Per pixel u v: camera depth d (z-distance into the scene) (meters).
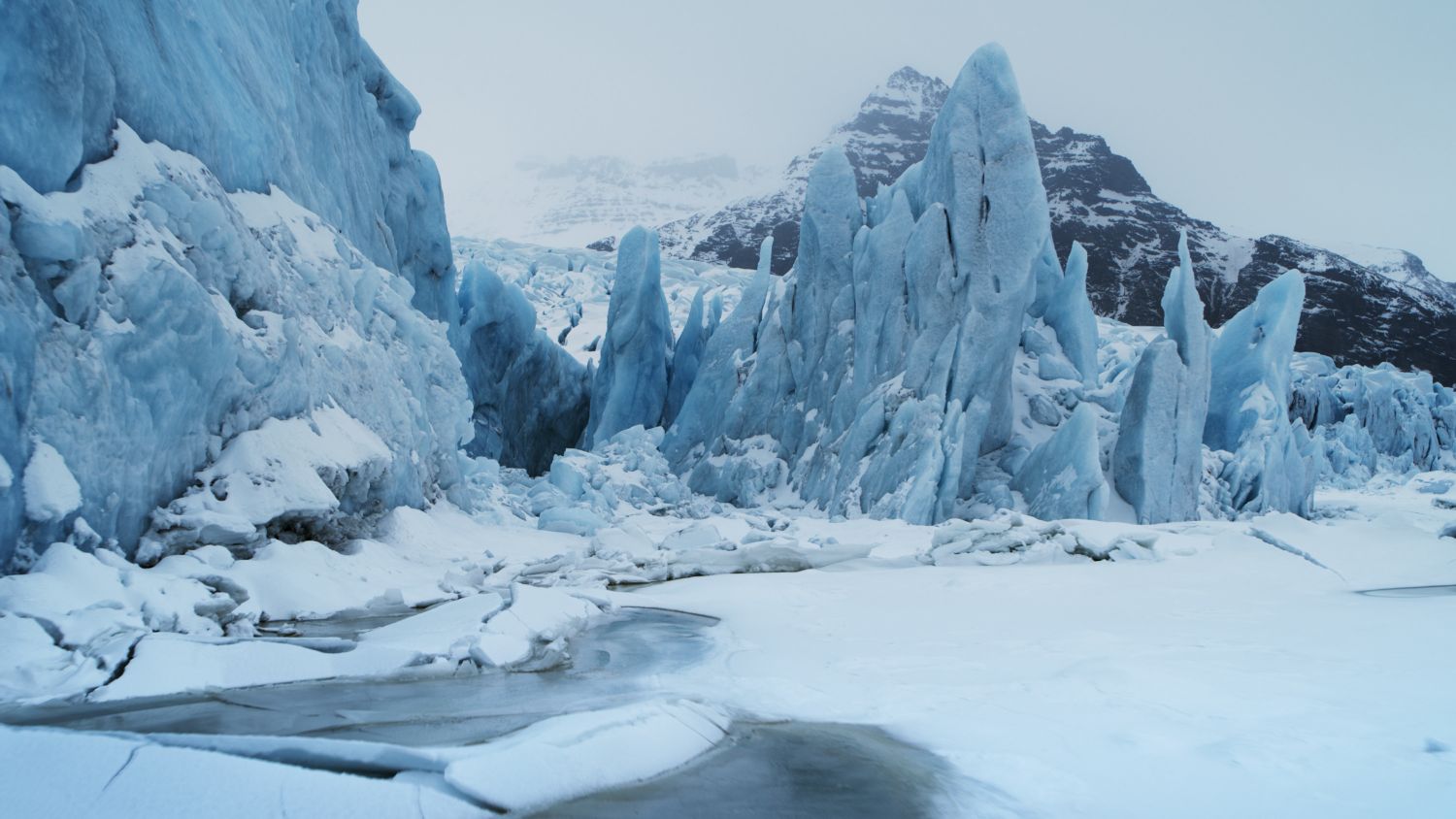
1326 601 8.03
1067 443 20.45
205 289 10.31
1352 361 77.56
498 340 32.78
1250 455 24.23
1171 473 20.94
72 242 7.81
